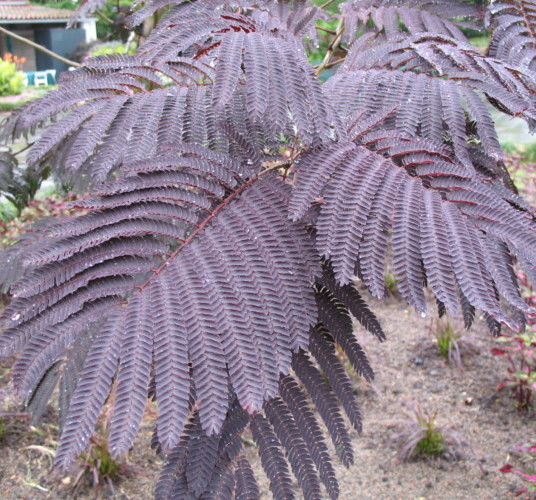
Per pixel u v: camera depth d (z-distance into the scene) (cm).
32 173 131
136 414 46
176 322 50
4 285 95
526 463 186
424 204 57
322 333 65
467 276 53
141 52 70
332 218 56
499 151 67
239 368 49
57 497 172
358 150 62
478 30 97
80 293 53
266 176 63
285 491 59
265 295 54
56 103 64
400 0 98
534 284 55
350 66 85
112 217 57
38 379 50
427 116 68
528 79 78
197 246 56
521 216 58
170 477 56
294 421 61
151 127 65
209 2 87
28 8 1195
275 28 71
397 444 196
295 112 59
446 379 229
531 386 204
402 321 265
